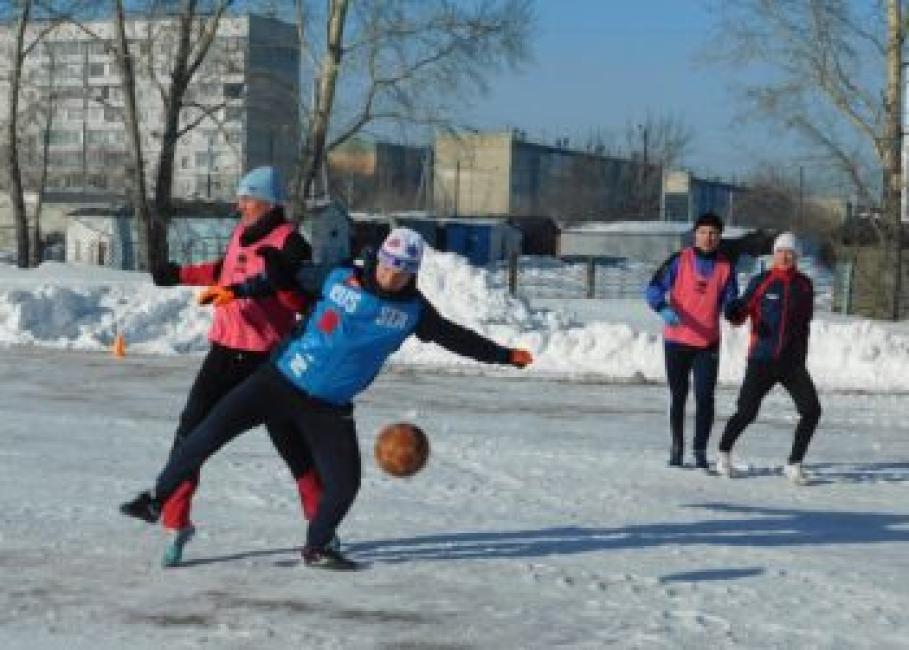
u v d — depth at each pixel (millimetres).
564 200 117062
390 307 6887
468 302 26016
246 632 6141
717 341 11883
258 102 39062
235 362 7492
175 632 6121
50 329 23891
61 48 56938
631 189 115000
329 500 7309
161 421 14000
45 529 8234
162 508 7238
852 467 12508
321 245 50688
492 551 8070
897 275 33969
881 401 18688
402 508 9375
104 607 6520
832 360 21812
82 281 31531
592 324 24250
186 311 24594
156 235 38375
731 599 7043
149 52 38469
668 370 11984
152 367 20078
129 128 38281
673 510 9781
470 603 6789
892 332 23953
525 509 9547
